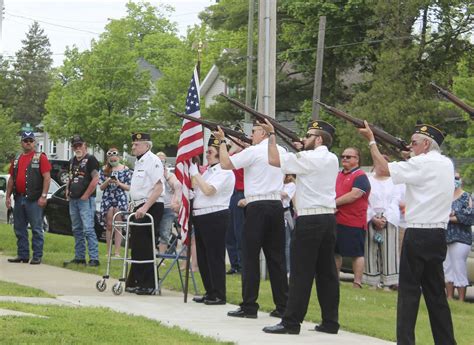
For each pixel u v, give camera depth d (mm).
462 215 12055
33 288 10875
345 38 34812
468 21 32250
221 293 10242
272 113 13227
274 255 9406
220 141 9500
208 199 10172
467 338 8820
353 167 11977
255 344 7762
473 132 26859
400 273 7711
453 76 29609
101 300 10234
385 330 8828
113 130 47125
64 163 24562
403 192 12508
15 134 49656
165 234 13828
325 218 8391
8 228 19641
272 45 13180
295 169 8289
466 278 12273
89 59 47469
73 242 17188
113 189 14125
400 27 31219
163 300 10531
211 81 48719
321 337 8320
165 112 49594
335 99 36469
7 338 7039
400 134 28953
